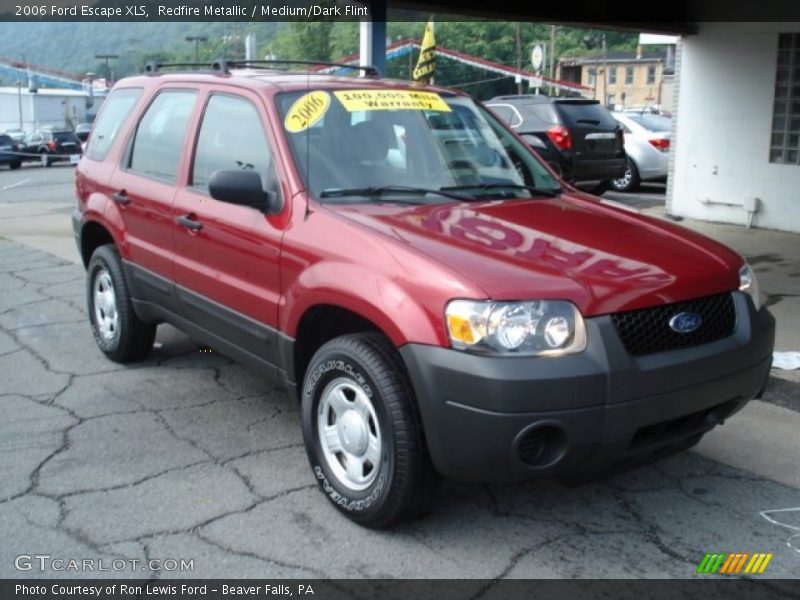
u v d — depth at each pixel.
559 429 3.20
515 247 3.62
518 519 3.82
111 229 5.57
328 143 4.35
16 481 4.14
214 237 4.51
